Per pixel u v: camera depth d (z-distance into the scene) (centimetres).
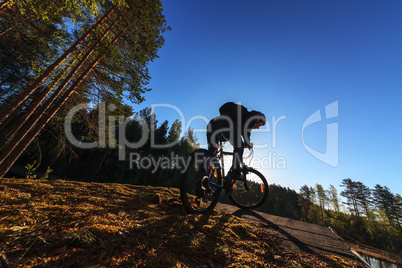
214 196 247
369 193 6062
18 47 1053
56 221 130
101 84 959
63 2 683
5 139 771
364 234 5044
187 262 111
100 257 95
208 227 177
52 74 839
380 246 4366
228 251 139
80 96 961
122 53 1006
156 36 1037
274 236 200
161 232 143
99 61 950
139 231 137
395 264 2923
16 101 763
